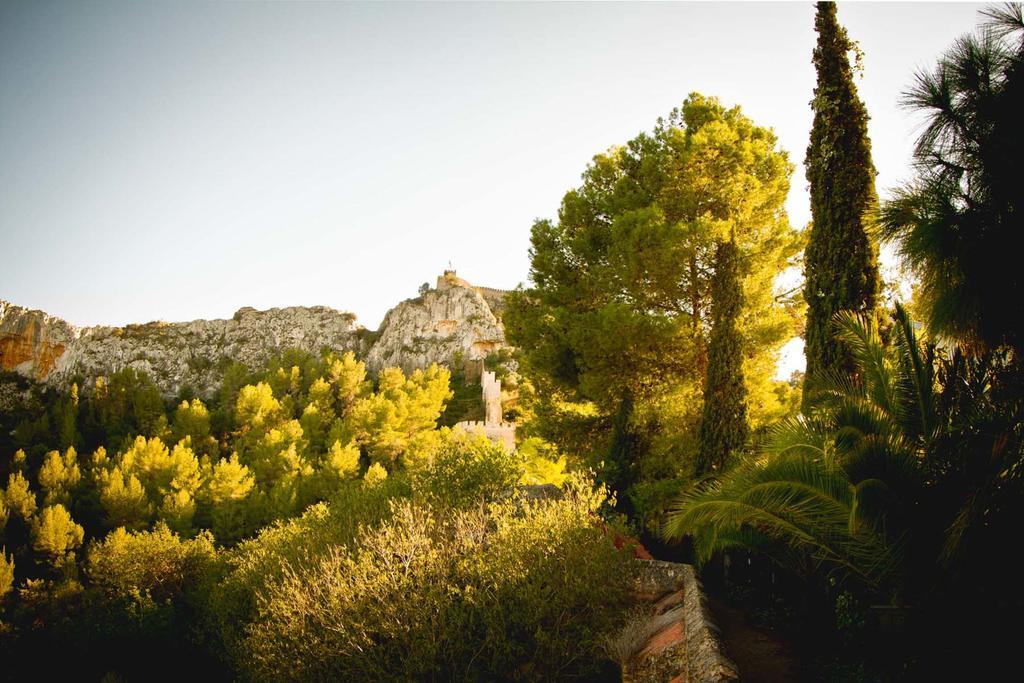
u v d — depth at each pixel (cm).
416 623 855
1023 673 537
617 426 1791
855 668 666
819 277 1152
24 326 17412
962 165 650
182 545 3353
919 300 718
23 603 3631
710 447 1394
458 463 1363
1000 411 588
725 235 1571
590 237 1989
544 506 1059
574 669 859
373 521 1242
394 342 16438
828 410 797
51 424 10731
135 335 17875
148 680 2458
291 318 19150
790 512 748
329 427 10194
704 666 634
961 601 583
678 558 1411
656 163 1842
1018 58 620
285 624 970
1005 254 607
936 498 609
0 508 5547
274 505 5681
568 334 1822
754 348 1733
